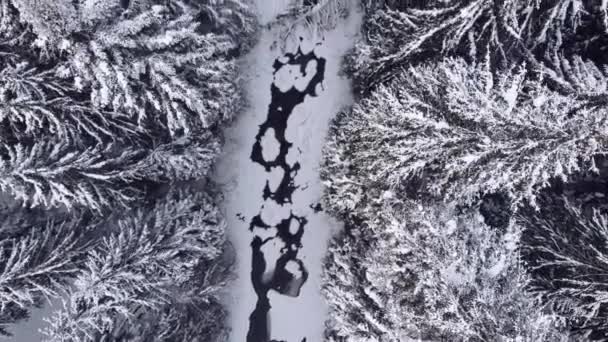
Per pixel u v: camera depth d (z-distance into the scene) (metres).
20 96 7.01
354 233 9.44
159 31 7.54
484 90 7.45
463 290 7.39
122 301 7.76
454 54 8.30
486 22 7.63
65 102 7.44
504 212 8.45
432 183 7.95
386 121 7.93
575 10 7.62
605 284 7.44
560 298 7.92
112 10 7.27
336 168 9.52
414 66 8.70
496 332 7.00
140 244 7.95
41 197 7.34
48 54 7.05
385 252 8.23
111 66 7.16
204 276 9.31
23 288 7.41
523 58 8.16
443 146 7.48
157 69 7.46
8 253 7.72
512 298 7.34
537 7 7.30
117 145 8.52
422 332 7.55
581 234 8.05
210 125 9.45
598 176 8.54
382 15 9.16
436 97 7.64
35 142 7.57
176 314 8.60
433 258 7.55
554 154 7.28
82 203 7.68
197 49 8.13
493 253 7.67
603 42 8.23
